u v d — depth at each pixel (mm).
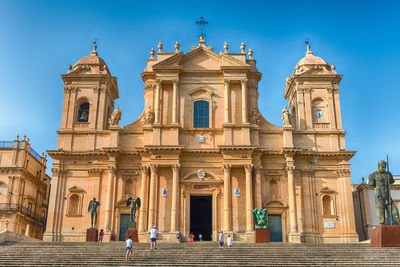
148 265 25328
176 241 39375
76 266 25344
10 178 49031
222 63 45094
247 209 40281
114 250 28859
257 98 45500
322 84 45844
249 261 26188
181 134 43250
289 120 43844
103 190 42469
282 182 42531
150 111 44031
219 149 41469
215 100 44531
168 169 42219
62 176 42938
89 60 46938
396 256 26438
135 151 42781
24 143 50562
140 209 40938
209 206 47281
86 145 43812
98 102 45406
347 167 42906
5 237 34000
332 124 44469
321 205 42062
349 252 27672
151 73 45656
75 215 41812
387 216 30047
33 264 25672
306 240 40656
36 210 55219
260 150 42031
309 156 42812
